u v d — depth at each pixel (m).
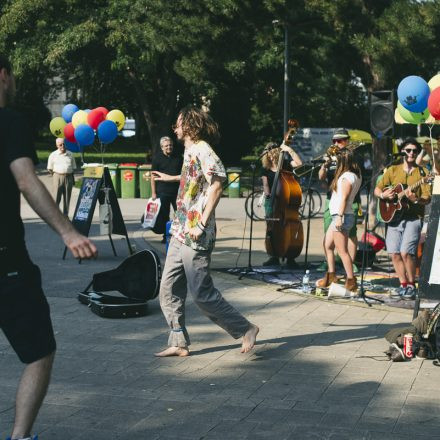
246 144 36.28
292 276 9.78
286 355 5.98
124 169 23.31
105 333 6.70
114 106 38.19
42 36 26.09
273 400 4.88
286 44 23.41
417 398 4.92
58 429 4.34
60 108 59.31
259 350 6.13
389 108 11.81
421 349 5.87
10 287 3.39
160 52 23.31
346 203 8.18
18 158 3.31
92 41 26.42
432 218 6.21
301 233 10.27
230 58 19.91
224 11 18.09
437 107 6.65
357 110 36.81
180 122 5.76
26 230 14.97
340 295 8.27
